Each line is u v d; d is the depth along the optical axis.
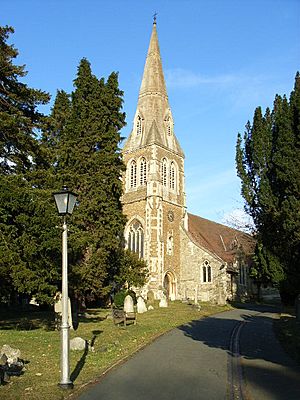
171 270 46.66
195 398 8.35
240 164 21.53
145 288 42.97
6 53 20.44
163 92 52.19
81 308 28.39
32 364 11.24
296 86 17.41
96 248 26.70
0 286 18.03
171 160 49.88
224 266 45.84
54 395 8.36
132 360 12.05
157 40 54.34
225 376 10.23
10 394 8.30
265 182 19.08
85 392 8.70
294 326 19.73
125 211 48.12
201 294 46.41
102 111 29.48
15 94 20.69
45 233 16.83
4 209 16.52
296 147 16.73
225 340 16.25
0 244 16.17
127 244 47.16
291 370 10.85
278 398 8.34
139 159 48.88
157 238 45.12
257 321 23.92
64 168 27.64
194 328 20.25
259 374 10.43
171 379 9.89
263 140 19.53
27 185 18.58
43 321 22.39
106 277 28.81
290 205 16.73
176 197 49.28
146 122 50.34
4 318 24.47
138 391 8.81
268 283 31.27
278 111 18.98
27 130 20.53
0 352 11.00
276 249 19.86
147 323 21.64
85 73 30.00
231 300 46.94
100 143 29.28
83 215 26.22
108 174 28.42
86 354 12.73
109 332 17.98
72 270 21.95
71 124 28.75
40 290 17.23
